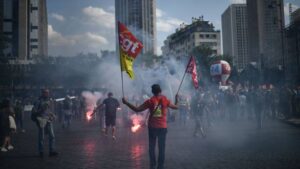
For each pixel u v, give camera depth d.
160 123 7.29
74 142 13.05
